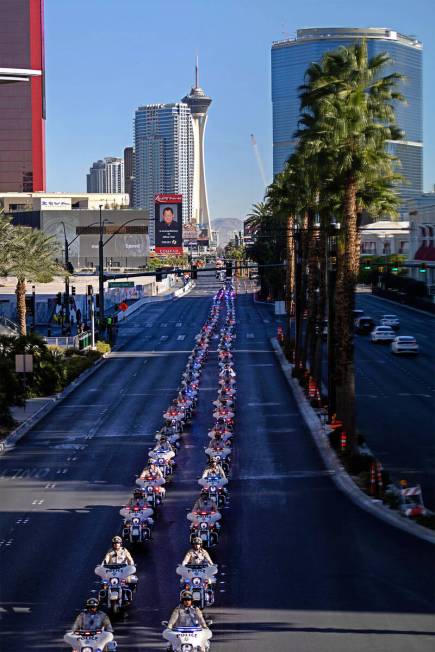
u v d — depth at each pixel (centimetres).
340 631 2089
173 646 1828
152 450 3938
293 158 5934
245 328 11100
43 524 3067
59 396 6044
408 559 2623
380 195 4450
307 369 6750
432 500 3281
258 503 3316
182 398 5044
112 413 5388
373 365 7500
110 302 14050
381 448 4225
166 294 17550
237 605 2273
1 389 4950
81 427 4962
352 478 3638
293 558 2653
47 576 2517
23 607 2275
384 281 16162
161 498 3294
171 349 8938
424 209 15612
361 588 2383
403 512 3102
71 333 10212
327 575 2494
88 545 2812
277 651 1977
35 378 5966
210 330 10144
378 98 4088
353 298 4053
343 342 4041
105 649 1859
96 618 1859
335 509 3209
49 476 3806
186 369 6856
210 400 5734
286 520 3077
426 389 6122
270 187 8075
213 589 2392
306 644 2014
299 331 6781
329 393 4791
